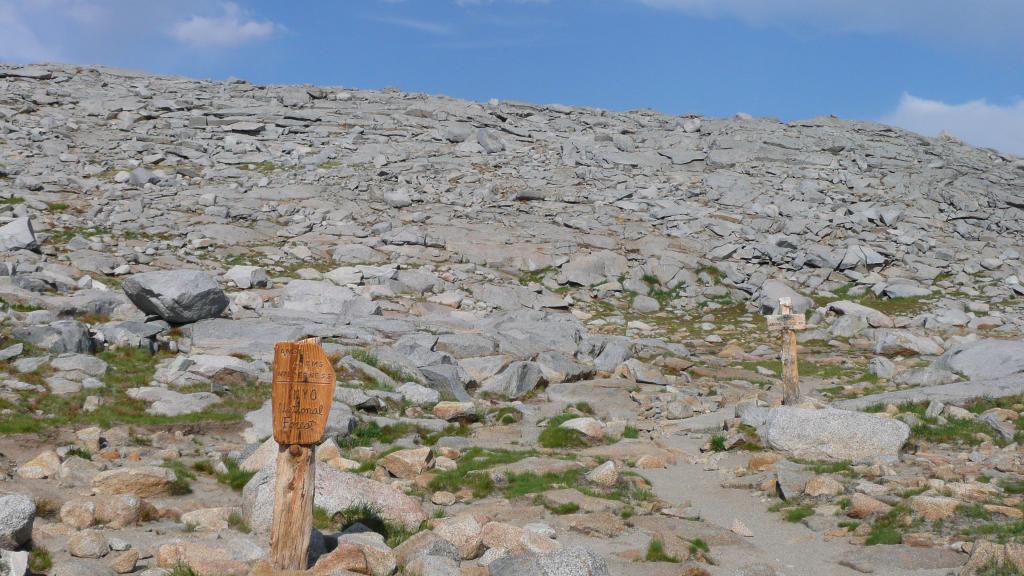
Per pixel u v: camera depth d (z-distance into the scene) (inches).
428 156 1907.0
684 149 2017.7
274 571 324.2
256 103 2145.7
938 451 634.2
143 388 690.2
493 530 395.9
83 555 360.8
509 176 1806.1
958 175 1969.7
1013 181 1994.3
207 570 334.0
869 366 993.5
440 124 2116.1
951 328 1212.5
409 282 1249.4
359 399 718.5
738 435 665.6
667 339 1171.9
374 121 2110.0
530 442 681.6
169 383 715.4
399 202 1592.0
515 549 383.9
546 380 896.9
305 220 1467.8
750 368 1027.3
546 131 2167.8
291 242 1380.4
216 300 919.0
